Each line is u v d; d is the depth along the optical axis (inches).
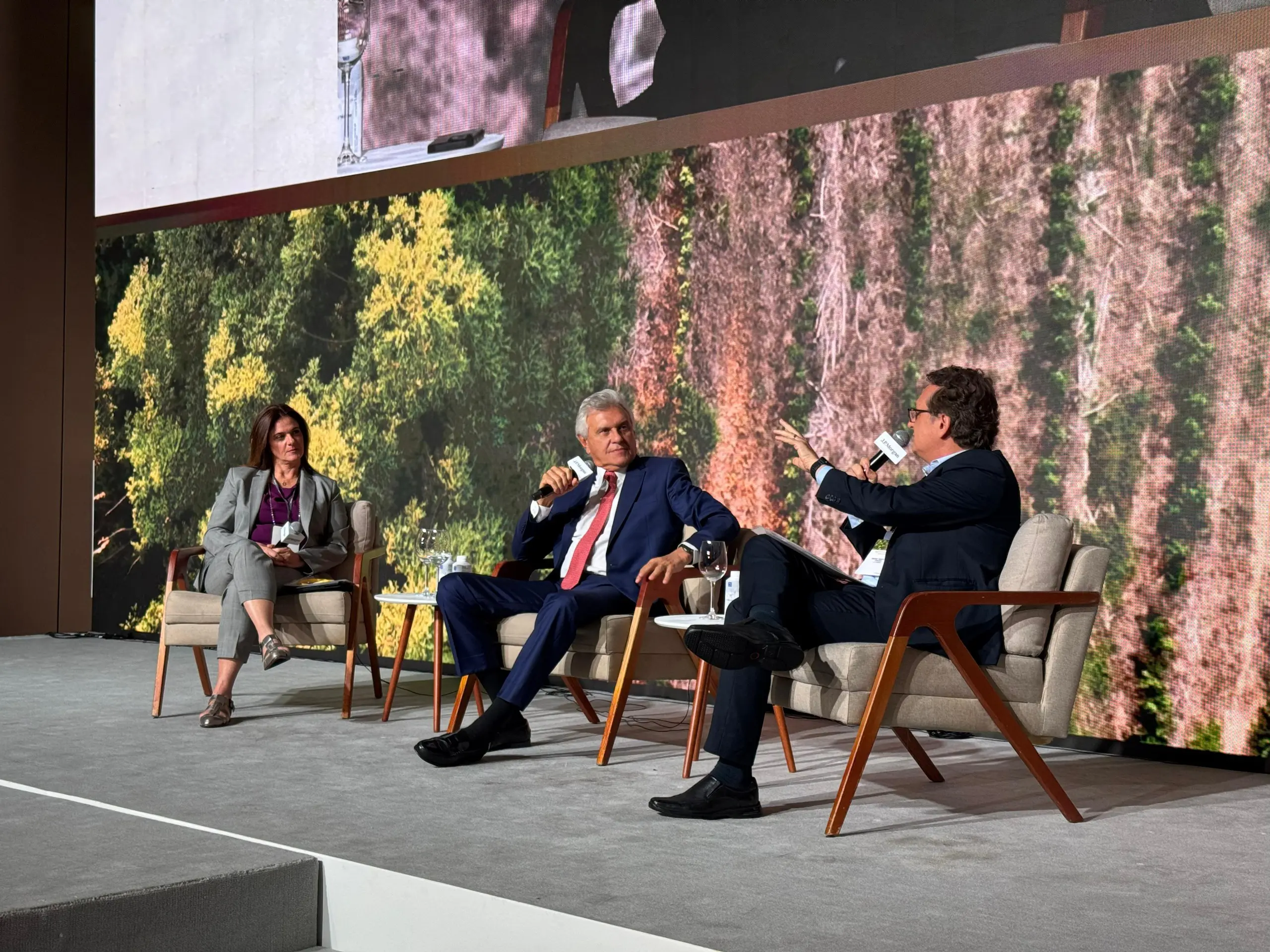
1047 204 162.1
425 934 91.9
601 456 157.5
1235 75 148.4
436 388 228.5
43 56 275.6
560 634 141.3
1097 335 158.2
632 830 109.4
